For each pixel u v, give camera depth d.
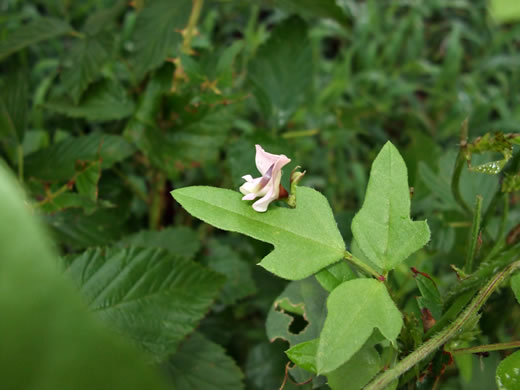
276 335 0.17
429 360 0.15
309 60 0.26
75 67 0.24
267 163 0.14
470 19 0.71
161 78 0.24
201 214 0.14
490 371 0.20
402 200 0.15
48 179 0.22
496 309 0.19
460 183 0.23
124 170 0.30
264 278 0.27
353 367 0.15
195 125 0.24
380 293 0.14
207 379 0.22
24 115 0.23
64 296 0.06
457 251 0.25
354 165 0.46
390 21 0.66
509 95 0.60
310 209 0.15
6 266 0.06
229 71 0.23
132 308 0.18
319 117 0.50
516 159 0.17
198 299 0.19
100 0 0.51
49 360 0.06
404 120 0.56
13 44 0.24
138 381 0.06
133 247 0.19
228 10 0.58
